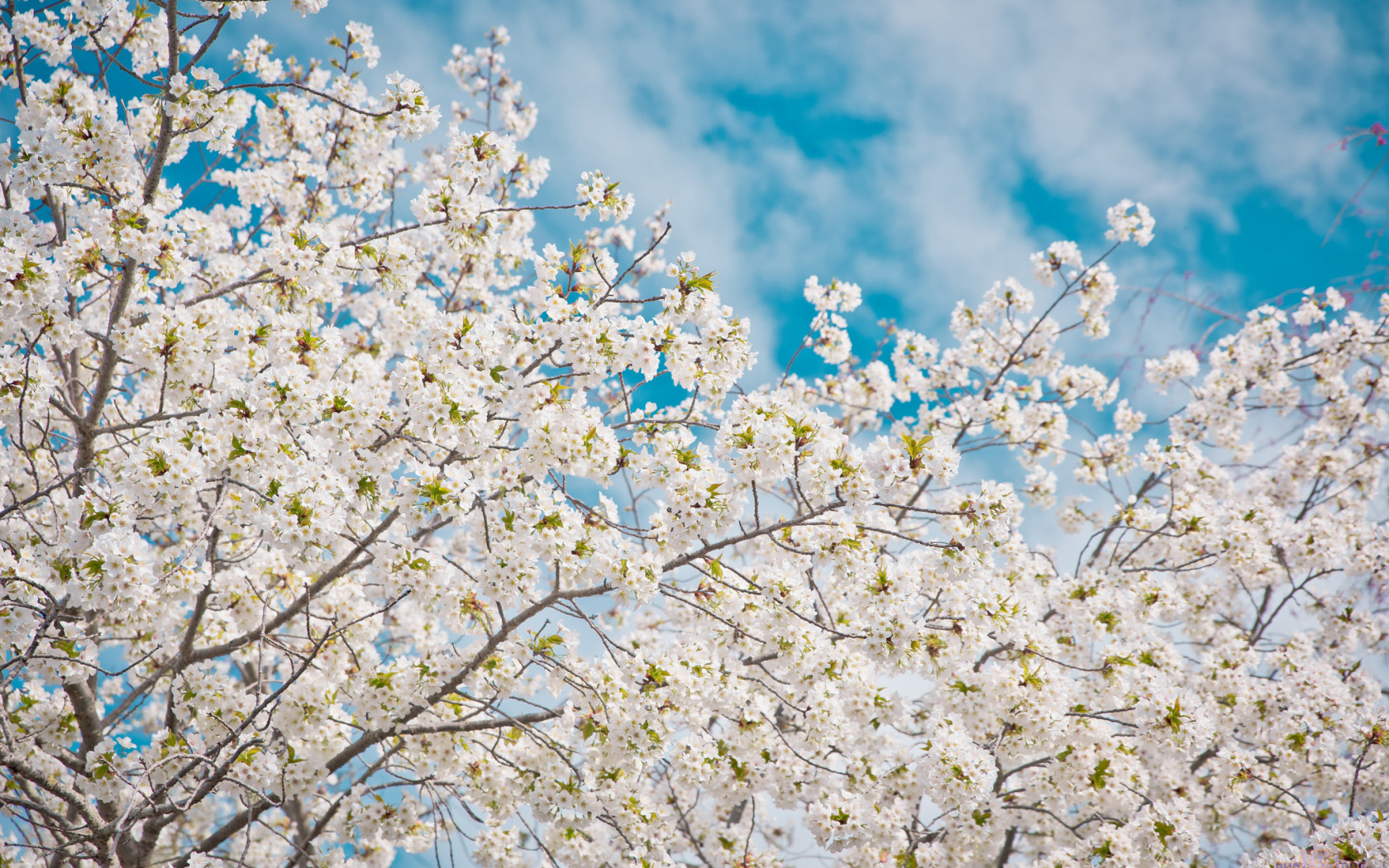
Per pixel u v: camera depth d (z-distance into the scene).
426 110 5.48
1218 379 9.55
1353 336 8.76
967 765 5.81
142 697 6.38
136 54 6.29
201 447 4.65
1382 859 5.68
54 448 5.47
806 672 5.76
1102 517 9.59
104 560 4.38
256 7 5.23
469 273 7.98
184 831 8.98
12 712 5.82
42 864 6.21
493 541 5.01
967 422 9.58
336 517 4.56
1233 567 8.18
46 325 4.75
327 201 8.15
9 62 5.81
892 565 5.44
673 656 5.83
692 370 5.13
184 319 4.95
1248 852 8.25
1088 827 7.89
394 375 4.74
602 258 5.43
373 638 6.46
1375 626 8.33
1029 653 6.21
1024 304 9.48
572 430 4.83
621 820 6.23
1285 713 7.32
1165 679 6.79
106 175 4.99
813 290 8.73
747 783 6.51
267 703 5.13
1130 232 8.59
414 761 6.33
